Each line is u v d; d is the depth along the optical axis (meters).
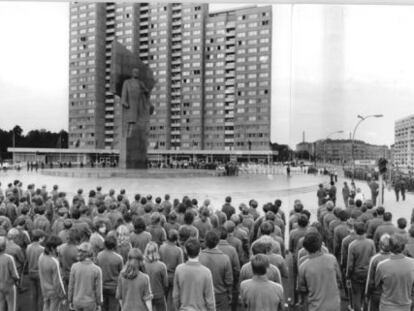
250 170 57.09
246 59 100.69
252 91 100.12
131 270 4.14
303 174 49.66
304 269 4.08
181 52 104.00
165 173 35.19
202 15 102.06
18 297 6.43
